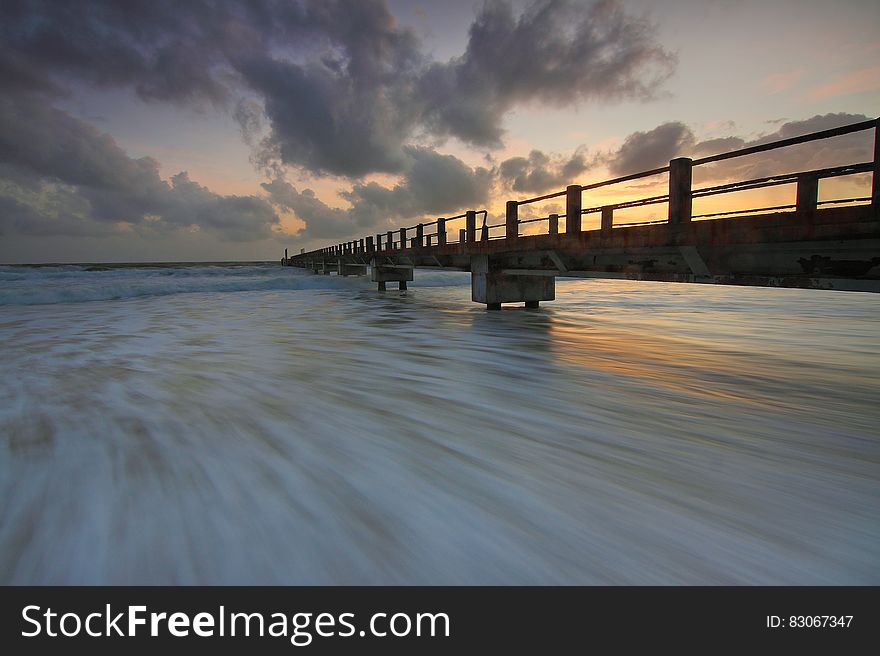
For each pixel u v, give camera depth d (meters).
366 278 37.84
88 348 7.89
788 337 9.30
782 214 5.37
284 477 2.80
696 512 2.45
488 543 2.15
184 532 2.19
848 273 5.21
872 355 7.35
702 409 4.44
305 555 2.04
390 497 2.57
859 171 4.67
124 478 2.77
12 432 3.57
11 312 14.77
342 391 5.03
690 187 6.65
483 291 14.13
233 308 16.39
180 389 5.00
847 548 2.14
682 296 21.05
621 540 2.19
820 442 3.54
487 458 3.16
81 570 1.93
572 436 3.64
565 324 11.47
